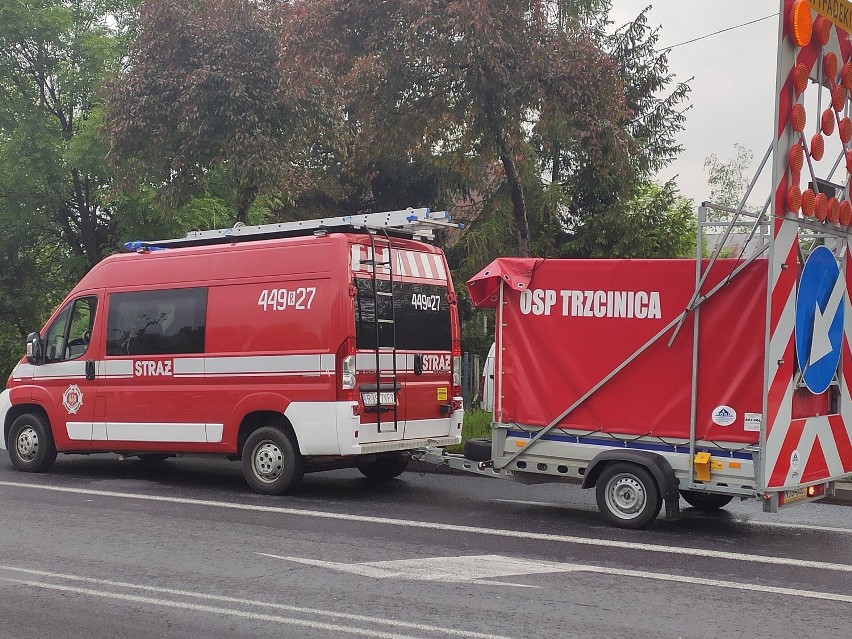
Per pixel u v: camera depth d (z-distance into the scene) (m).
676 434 8.88
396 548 8.13
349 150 18.27
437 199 26.64
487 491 11.43
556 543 8.38
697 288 8.69
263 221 22.06
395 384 10.98
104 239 22.39
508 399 9.88
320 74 15.86
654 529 9.06
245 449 11.10
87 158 18.92
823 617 6.16
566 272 9.55
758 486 8.37
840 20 8.84
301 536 8.64
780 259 8.27
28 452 13.02
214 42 16.09
